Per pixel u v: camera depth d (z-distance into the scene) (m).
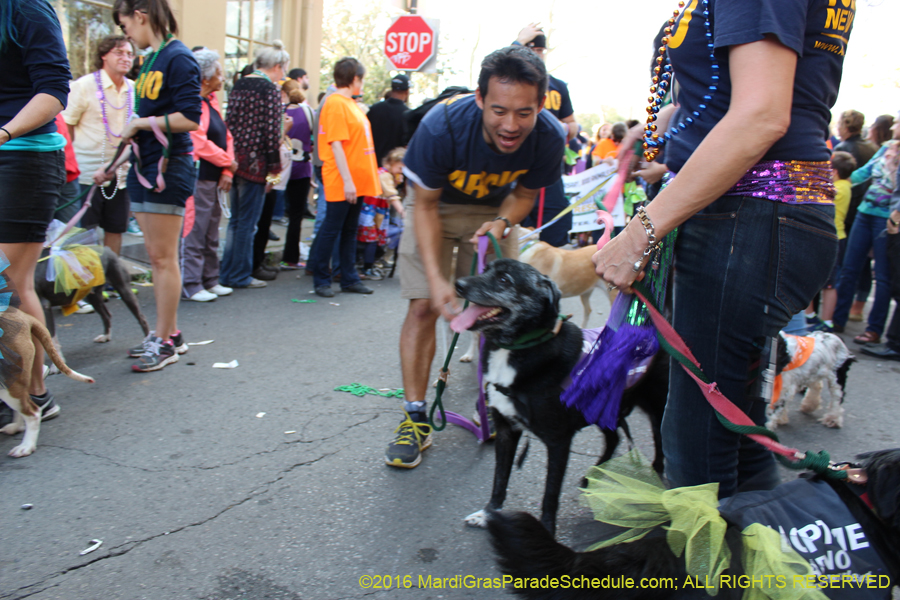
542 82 2.32
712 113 1.56
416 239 2.85
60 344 4.44
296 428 3.30
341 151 5.77
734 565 1.39
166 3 3.71
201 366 4.14
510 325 2.19
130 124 3.64
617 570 1.42
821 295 6.25
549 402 2.25
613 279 1.58
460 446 3.21
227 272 6.36
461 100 2.63
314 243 6.74
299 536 2.39
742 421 1.57
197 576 2.13
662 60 1.77
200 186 5.60
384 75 20.05
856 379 4.68
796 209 1.51
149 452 2.97
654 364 2.46
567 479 2.91
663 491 1.56
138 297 5.68
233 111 5.87
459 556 2.32
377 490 2.75
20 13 2.76
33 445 2.92
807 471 1.68
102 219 5.38
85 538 2.31
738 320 1.55
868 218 5.59
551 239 5.85
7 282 2.78
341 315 5.58
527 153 2.70
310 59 11.32
